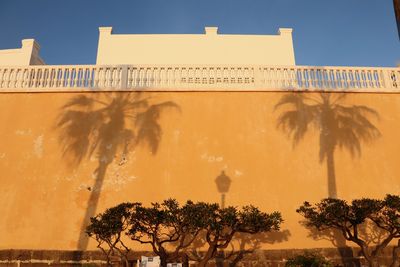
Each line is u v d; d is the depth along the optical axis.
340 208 11.33
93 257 12.46
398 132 14.84
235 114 14.66
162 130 14.31
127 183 13.55
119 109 14.58
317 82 15.30
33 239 12.83
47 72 15.27
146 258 9.33
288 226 13.20
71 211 13.18
